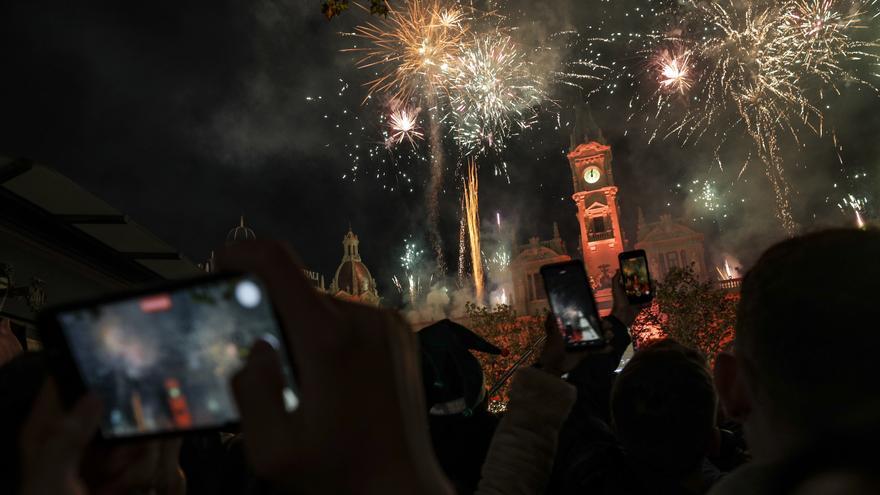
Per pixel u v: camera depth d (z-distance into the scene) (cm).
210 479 250
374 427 64
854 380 76
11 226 726
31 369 108
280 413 67
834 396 76
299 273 67
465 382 285
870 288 79
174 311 83
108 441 87
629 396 197
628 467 200
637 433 194
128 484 99
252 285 79
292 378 70
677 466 192
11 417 101
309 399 64
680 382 192
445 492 69
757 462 86
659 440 190
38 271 794
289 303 65
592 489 201
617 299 247
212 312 79
